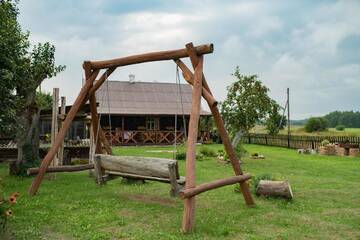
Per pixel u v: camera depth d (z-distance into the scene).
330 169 14.98
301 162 17.86
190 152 6.34
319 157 20.83
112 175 8.59
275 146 31.56
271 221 6.69
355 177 12.67
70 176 11.84
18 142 11.70
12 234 5.61
